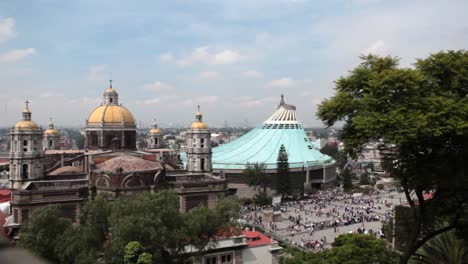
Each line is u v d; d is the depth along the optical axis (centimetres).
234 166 19325
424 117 3762
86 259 5525
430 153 4191
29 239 5862
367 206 15750
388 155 4425
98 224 6372
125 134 12762
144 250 5456
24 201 8519
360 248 5394
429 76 4322
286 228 12300
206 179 10931
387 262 5181
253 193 18638
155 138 19775
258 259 8375
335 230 12025
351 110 4469
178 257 6488
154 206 6159
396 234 6059
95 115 12706
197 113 12875
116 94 13212
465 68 4166
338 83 4694
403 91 4144
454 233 4681
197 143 12612
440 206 4350
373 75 4312
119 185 9362
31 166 10519
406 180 4431
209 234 6644
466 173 3972
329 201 16988
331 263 5234
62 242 5800
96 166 10144
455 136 3903
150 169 9838
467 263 4516
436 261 4650
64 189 9000
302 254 6431
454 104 3838
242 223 11719
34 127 10631
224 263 8025
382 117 3944
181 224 6375
